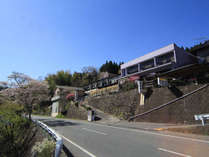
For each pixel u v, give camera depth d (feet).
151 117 49.26
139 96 59.06
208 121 35.24
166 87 50.37
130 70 81.25
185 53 66.23
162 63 64.95
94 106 87.40
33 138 30.96
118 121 57.21
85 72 179.93
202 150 18.02
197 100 39.93
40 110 146.41
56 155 13.67
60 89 133.18
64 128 41.75
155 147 20.08
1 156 27.27
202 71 51.72
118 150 19.13
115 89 85.92
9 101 67.62
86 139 26.50
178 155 16.47
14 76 61.52
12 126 36.40
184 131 30.32
